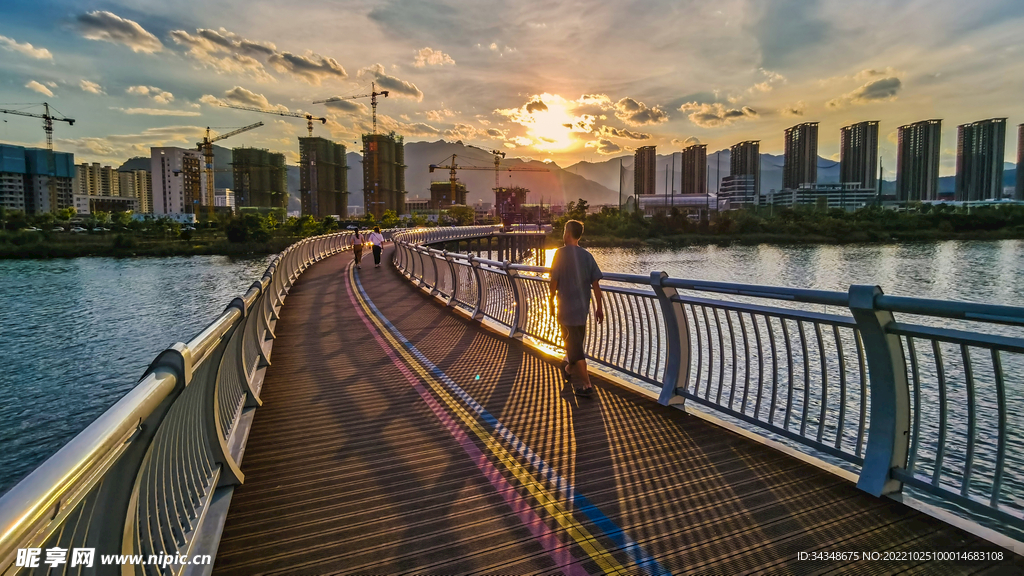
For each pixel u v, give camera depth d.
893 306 3.61
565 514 3.86
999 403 3.22
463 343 10.17
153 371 2.38
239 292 58.81
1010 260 77.19
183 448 3.41
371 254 41.88
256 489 4.36
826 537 3.47
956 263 74.50
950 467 12.73
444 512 3.93
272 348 10.05
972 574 3.06
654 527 3.65
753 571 3.15
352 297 17.59
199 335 3.20
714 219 130.12
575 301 6.39
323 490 4.32
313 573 3.24
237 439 5.23
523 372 7.90
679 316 5.96
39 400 27.97
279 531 3.71
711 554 3.33
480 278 12.70
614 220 123.94
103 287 62.16
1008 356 21.59
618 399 6.44
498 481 4.41
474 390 7.05
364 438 5.46
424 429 5.69
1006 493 11.30
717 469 4.47
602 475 4.45
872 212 130.62
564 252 6.43
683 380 6.00
